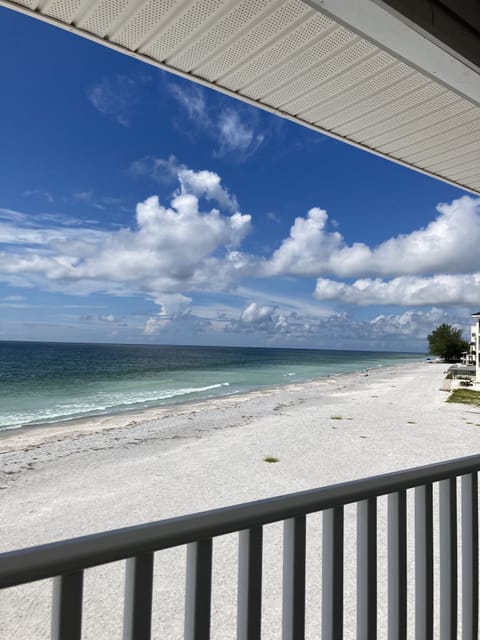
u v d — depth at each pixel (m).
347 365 80.00
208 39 2.01
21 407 26.12
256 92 2.47
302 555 0.89
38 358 86.44
